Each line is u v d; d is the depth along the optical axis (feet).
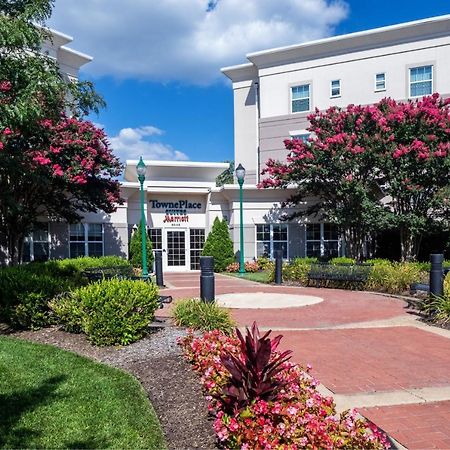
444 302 30.04
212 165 84.02
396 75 78.28
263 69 87.40
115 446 12.32
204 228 85.40
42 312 26.86
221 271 76.69
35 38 21.45
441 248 66.44
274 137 86.28
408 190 57.26
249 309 35.65
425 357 21.84
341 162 60.39
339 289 48.88
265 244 78.02
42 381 17.39
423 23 74.95
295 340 25.31
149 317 24.47
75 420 13.92
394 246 72.18
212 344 18.79
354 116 63.62
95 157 56.54
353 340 25.30
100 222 71.61
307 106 84.23
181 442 12.64
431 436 13.41
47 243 67.31
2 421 13.73
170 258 83.41
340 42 80.74
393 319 31.17
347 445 11.25
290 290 48.60
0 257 57.36
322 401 13.19
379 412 15.19
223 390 13.15
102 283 24.59
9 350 21.71
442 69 75.41
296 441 11.04
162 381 17.47
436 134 58.23
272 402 12.42
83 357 20.95
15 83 21.31
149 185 79.87
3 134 23.61
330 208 67.72
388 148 58.39
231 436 11.84
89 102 24.02
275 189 77.56
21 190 50.65
